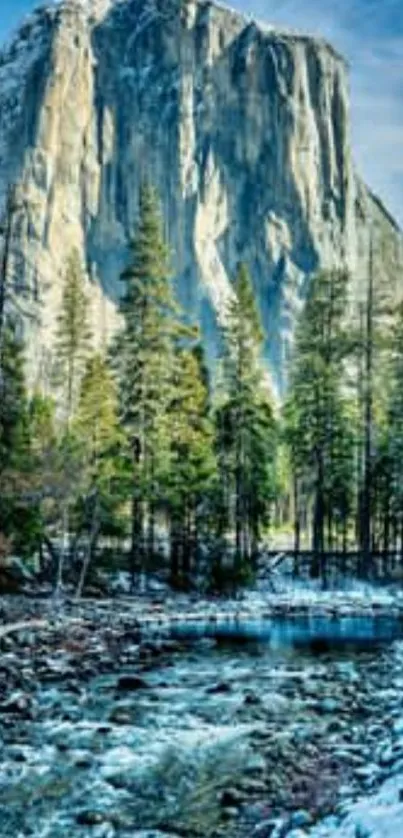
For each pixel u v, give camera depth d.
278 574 61.09
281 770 14.88
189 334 53.53
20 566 46.59
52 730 17.66
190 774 14.72
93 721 18.52
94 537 50.22
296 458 62.69
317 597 49.47
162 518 62.72
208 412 60.94
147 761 15.52
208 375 64.88
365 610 44.19
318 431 59.00
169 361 52.91
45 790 13.88
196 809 12.99
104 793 13.75
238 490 57.59
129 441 51.78
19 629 30.02
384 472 63.28
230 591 51.56
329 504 64.50
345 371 59.50
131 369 52.28
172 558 54.41
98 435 50.31
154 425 51.88
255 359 59.62
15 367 42.50
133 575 50.41
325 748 16.25
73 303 65.19
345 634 35.03
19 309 38.38
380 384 59.50
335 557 64.19
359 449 62.22
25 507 43.94
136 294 52.59
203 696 21.38
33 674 23.44
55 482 42.59
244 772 14.78
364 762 15.11
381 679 23.86
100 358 58.12
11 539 42.09
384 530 66.12
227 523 59.31
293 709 19.88
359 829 10.41
